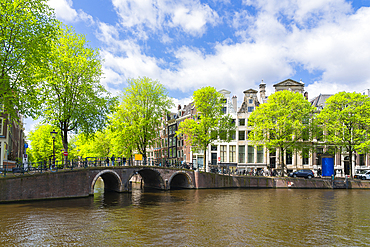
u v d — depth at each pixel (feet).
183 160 174.40
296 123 120.57
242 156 161.99
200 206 73.56
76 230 47.42
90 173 90.07
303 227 52.39
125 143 123.34
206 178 124.16
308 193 105.60
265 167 157.58
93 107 89.97
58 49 88.94
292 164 154.20
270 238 45.09
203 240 43.34
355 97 125.70
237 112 164.14
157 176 118.42
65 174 79.82
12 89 67.05
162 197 91.66
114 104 97.66
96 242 41.42
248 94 165.07
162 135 207.10
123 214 61.57
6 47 66.95
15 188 70.03
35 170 79.10
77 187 82.99
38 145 156.46
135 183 157.28
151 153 223.92
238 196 95.20
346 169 152.66
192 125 122.52
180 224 53.21
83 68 90.74
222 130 125.49
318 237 46.14
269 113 126.31
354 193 106.22
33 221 52.39
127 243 41.24
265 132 127.13
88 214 60.29
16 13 66.03
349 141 125.39
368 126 125.90
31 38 67.26
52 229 47.57
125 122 124.98
